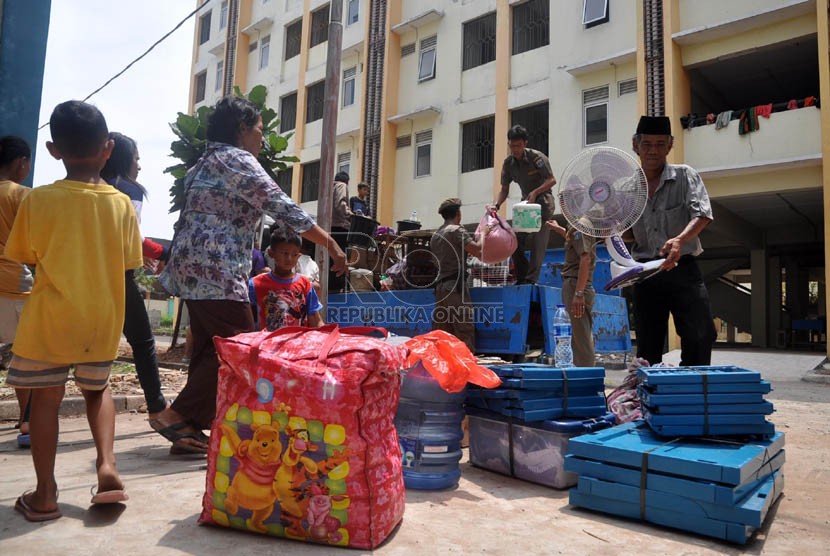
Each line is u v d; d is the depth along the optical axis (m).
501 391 3.00
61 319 2.09
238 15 24.73
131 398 4.94
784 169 11.61
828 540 2.14
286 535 1.97
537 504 2.56
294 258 3.96
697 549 2.03
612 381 8.02
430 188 17.23
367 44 19.06
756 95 15.02
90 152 2.25
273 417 2.00
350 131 19.28
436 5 17.70
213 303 3.00
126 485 2.56
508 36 15.73
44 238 2.12
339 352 2.00
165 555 1.80
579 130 14.23
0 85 5.26
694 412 2.53
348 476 1.93
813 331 18.17
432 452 2.76
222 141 3.09
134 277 3.11
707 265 19.55
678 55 12.88
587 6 14.25
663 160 3.76
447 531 2.15
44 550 1.81
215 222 3.01
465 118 16.61
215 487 2.06
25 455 3.18
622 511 2.36
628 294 14.23
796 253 17.80
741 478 2.10
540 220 5.21
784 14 11.51
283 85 22.77
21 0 5.39
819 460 3.41
